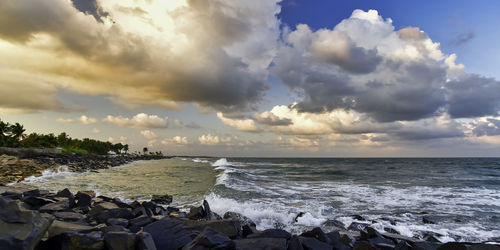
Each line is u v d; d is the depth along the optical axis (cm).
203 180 2848
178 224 695
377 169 6162
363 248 707
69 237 491
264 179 3022
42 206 948
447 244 654
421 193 2048
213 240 552
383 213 1370
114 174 3703
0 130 7612
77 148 11994
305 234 796
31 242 418
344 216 1294
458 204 1622
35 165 3997
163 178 3088
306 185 2517
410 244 827
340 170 5600
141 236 513
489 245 604
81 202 1131
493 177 3809
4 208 435
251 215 1240
